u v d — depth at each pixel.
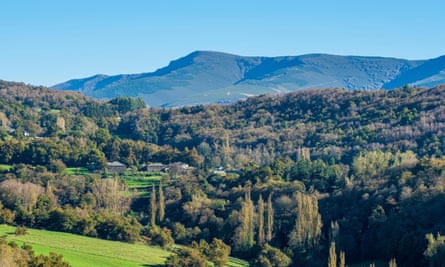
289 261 169.75
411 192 178.62
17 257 120.25
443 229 157.25
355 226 178.50
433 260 145.25
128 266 145.75
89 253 154.25
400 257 159.75
